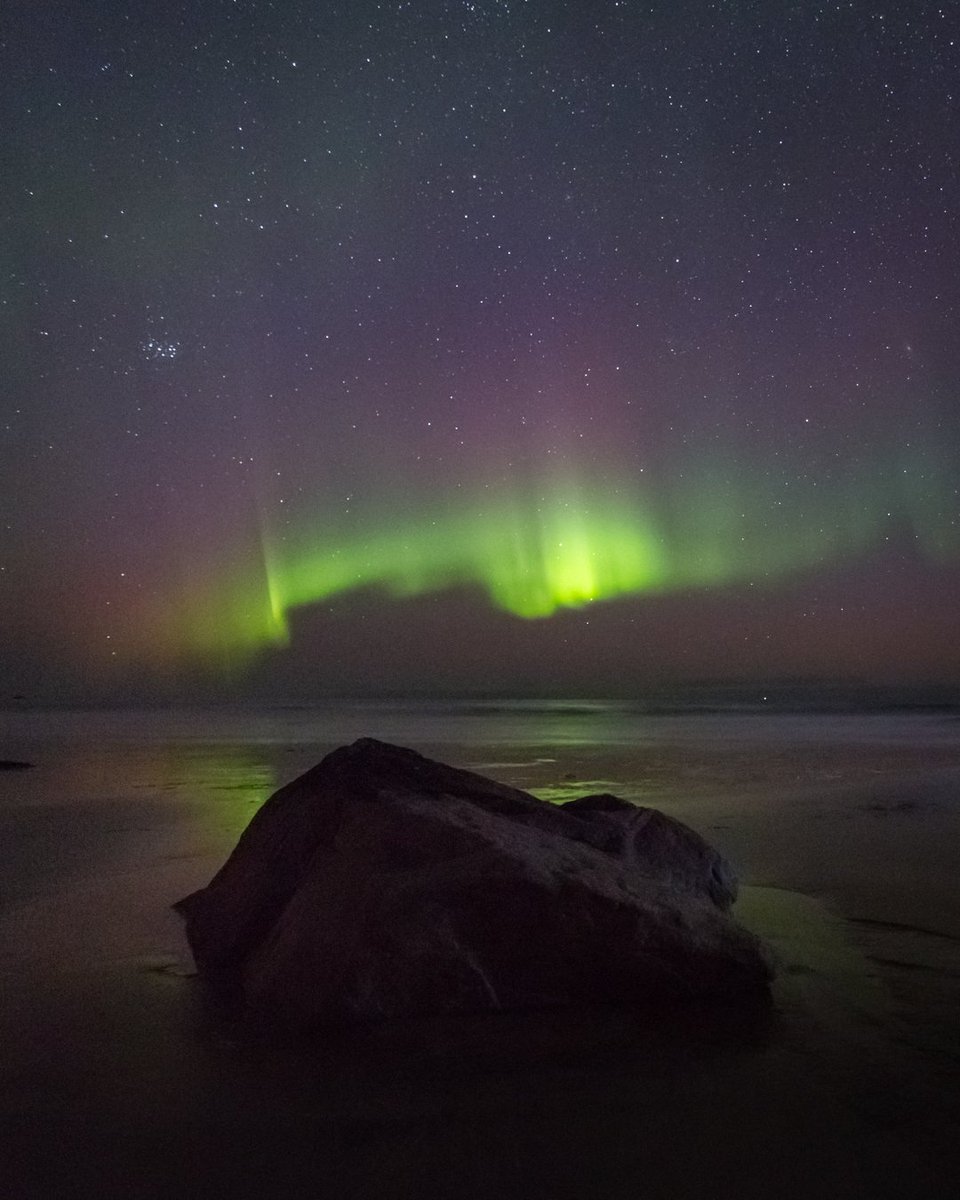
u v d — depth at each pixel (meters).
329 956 3.50
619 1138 2.47
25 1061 3.09
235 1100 2.76
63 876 5.84
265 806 4.74
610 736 16.48
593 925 3.55
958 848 6.08
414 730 19.08
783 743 14.34
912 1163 2.31
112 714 29.45
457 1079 2.88
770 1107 2.62
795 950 4.05
